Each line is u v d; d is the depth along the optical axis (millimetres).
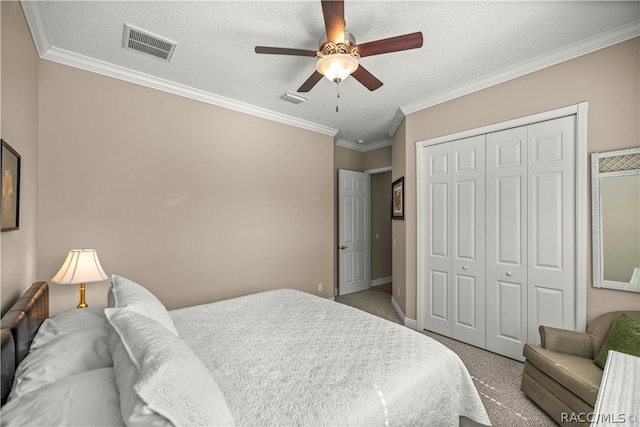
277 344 1585
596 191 2105
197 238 2949
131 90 2557
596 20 1884
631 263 1966
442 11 1797
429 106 3199
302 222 3916
